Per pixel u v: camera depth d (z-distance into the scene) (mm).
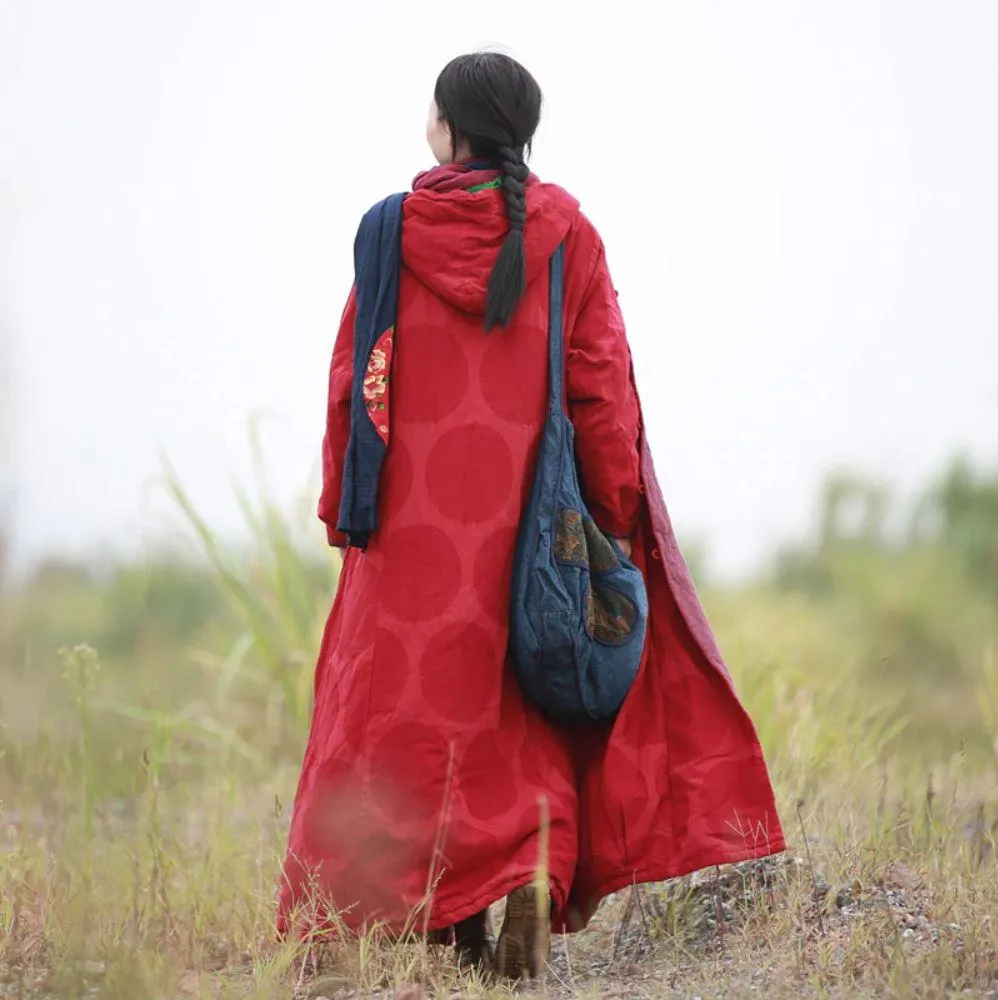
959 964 12055
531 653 12797
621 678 13109
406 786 12867
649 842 13336
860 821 15969
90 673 16625
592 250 13484
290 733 23531
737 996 12008
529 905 12805
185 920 14102
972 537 38594
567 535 12977
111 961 12398
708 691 13578
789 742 18328
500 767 13031
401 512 13086
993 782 18391
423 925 12758
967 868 14070
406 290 13211
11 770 19891
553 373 13195
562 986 12922
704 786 13367
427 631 12938
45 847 16203
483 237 13039
